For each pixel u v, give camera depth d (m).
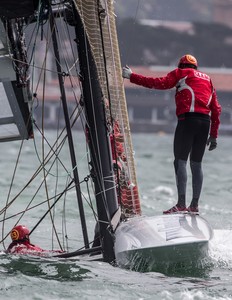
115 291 32.22
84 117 38.28
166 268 36.06
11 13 36.06
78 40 38.09
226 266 37.44
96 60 37.88
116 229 37.25
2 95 39.88
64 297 31.17
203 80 37.72
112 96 38.56
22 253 39.19
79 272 35.28
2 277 33.91
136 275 35.19
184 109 37.31
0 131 42.31
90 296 31.42
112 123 38.12
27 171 110.81
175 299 31.25
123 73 38.00
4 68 38.22
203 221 36.88
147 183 95.25
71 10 38.06
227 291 32.78
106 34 38.66
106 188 37.66
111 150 38.34
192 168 37.84
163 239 35.41
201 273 36.12
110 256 37.38
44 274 34.88
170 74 37.66
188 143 37.31
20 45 38.56
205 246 35.50
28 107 40.62
